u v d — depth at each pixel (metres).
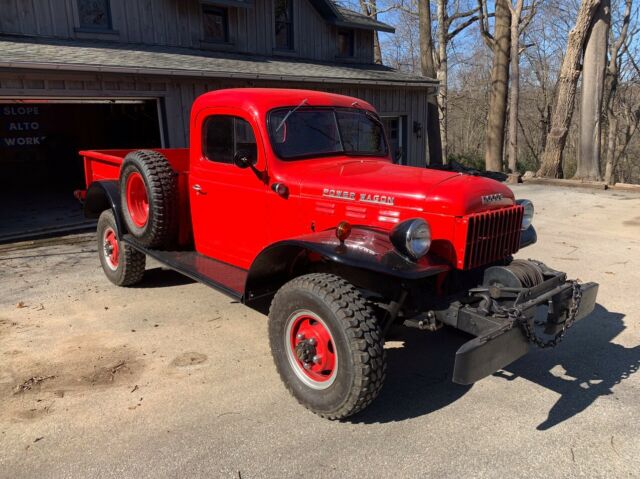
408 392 3.55
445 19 24.64
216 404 3.41
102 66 8.34
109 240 5.81
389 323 3.23
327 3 14.77
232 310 5.08
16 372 3.84
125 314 4.99
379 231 3.35
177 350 4.21
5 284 5.97
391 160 4.77
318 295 3.02
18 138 15.56
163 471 2.75
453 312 3.10
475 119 38.25
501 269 3.25
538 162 31.17
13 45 8.92
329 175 3.77
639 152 32.31
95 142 15.98
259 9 13.62
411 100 15.02
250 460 2.84
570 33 14.63
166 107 9.77
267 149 3.92
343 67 14.77
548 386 3.61
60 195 13.08
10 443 3.00
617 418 3.20
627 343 4.25
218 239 4.57
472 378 2.68
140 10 11.41
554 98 31.58
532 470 2.73
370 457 2.86
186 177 4.92
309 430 3.11
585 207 10.66
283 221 3.95
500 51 18.91
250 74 10.30
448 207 3.21
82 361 4.01
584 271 6.19
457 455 2.87
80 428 3.14
